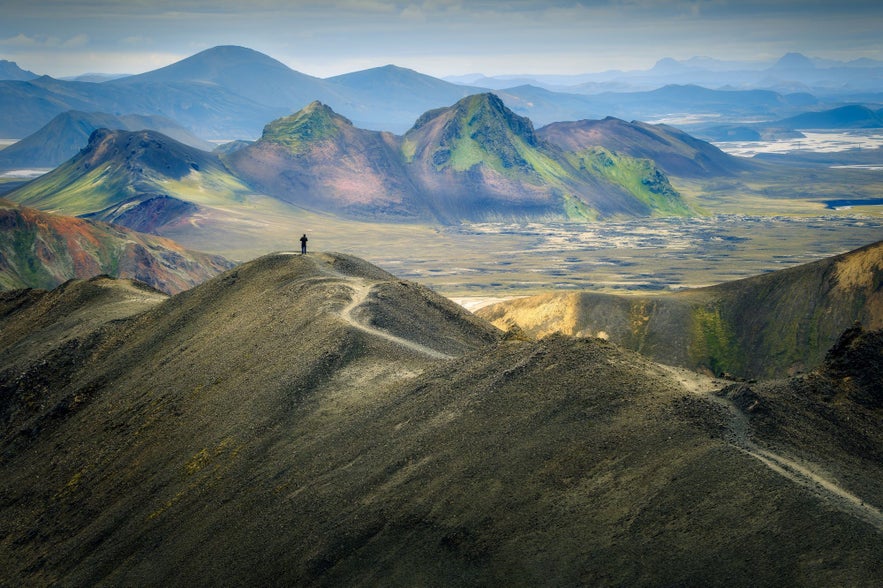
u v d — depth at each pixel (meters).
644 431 47.81
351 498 52.22
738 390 50.50
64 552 64.44
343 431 60.94
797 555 36.91
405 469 52.66
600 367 55.41
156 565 56.34
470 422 54.56
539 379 56.47
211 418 72.25
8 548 70.75
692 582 37.56
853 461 44.78
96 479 73.88
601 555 40.56
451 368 64.69
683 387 52.88
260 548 52.06
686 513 40.97
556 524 43.47
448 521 46.59
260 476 59.78
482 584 42.31
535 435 50.75
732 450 43.88
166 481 66.31
